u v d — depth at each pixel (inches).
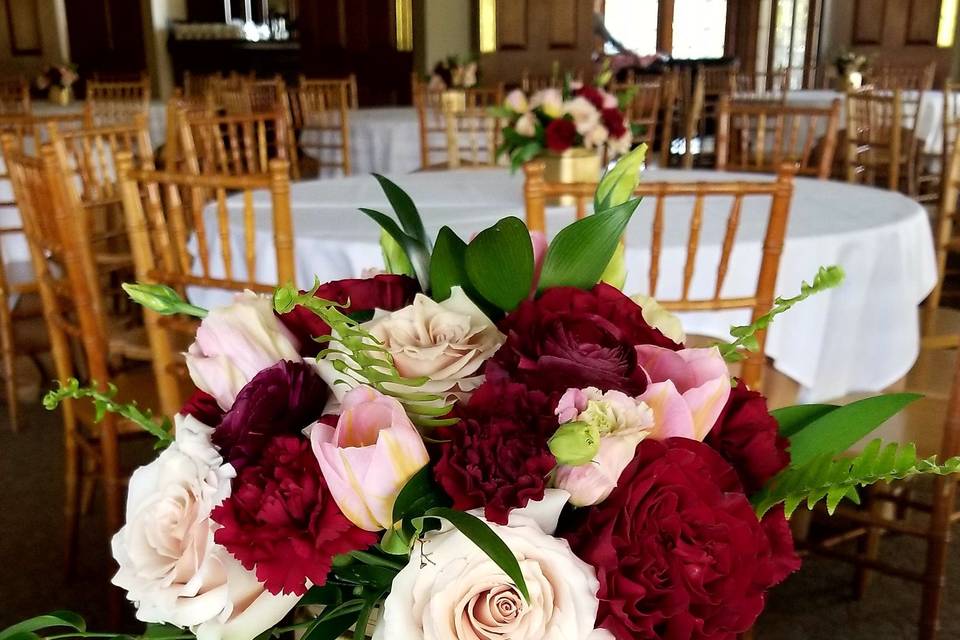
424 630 18.0
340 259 71.6
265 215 82.2
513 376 20.3
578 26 310.2
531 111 92.5
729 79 278.2
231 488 19.3
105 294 113.0
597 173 93.7
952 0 309.6
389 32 324.2
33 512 93.1
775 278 59.8
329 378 21.2
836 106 120.0
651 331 22.2
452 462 18.6
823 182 101.4
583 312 21.5
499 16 309.4
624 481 18.9
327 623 21.2
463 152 184.9
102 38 329.1
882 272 74.9
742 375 62.3
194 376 22.4
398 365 20.4
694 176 110.3
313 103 222.2
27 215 75.2
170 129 141.8
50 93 259.0
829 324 72.7
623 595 18.2
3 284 108.5
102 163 109.3
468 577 18.1
